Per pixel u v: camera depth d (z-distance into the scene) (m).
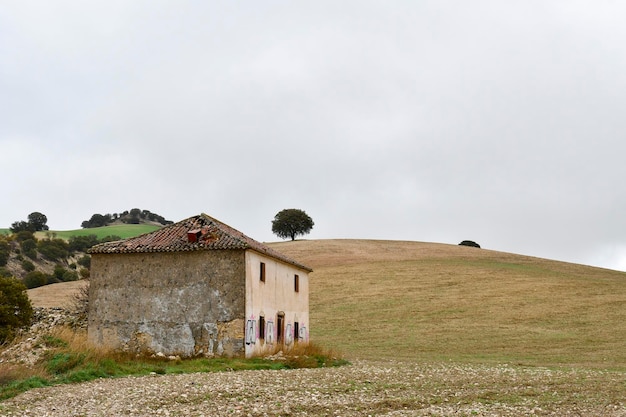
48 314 44.28
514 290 67.06
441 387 21.86
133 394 18.17
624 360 38.59
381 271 79.69
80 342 25.61
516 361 37.81
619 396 20.02
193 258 31.81
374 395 19.44
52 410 15.73
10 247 112.56
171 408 16.38
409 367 30.73
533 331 51.22
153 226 178.00
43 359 23.36
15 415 14.86
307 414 16.08
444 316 58.06
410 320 57.09
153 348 31.34
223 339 30.59
